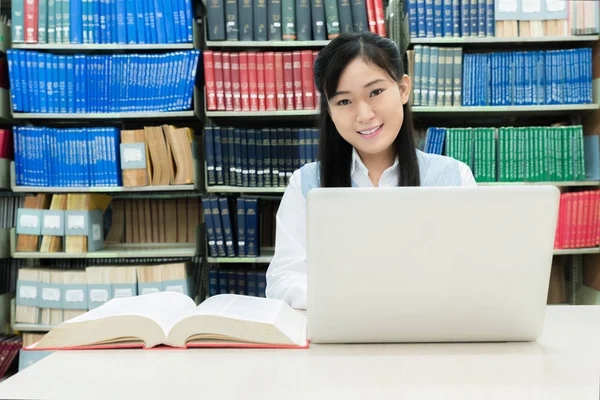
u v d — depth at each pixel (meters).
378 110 1.05
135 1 2.19
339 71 1.02
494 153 2.17
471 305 0.65
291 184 1.31
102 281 2.16
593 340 0.70
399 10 2.38
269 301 0.83
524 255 0.64
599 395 0.48
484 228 0.63
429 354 0.64
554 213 0.63
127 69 2.20
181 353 0.65
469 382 0.53
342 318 0.66
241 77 2.19
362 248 0.63
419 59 2.15
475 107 2.15
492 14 2.14
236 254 2.22
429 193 0.62
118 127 2.51
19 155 2.22
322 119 1.25
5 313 2.33
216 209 2.17
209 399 0.48
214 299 0.82
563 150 2.16
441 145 2.16
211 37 2.17
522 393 0.49
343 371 0.57
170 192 2.45
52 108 2.21
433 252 0.63
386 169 1.30
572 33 2.13
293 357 0.62
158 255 2.19
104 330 0.67
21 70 2.19
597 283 2.25
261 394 0.50
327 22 2.17
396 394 0.49
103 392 0.51
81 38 2.21
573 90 2.15
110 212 2.46
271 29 2.18
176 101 2.18
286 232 1.21
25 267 2.38
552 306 0.97
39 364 0.60
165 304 0.77
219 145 2.17
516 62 2.15
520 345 0.68
